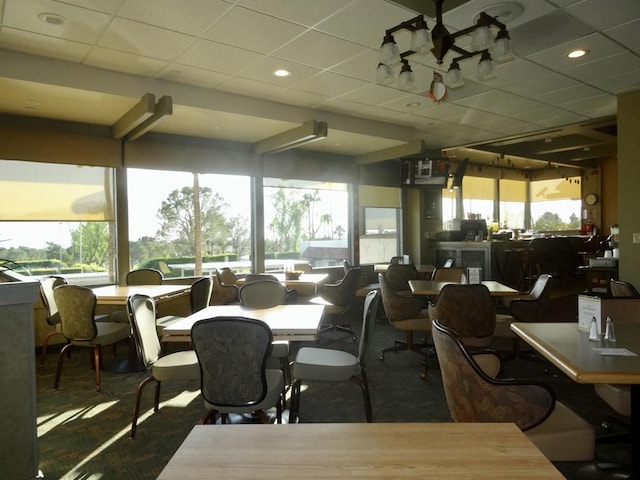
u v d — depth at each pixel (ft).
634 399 6.98
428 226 30.48
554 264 30.19
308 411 11.03
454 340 6.33
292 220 25.50
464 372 6.27
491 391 6.10
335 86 16.03
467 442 3.78
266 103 17.63
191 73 14.60
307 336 9.36
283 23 11.19
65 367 15.06
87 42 12.12
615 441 8.46
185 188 21.56
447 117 20.72
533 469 3.32
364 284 23.91
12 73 12.59
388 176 29.71
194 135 20.80
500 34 9.42
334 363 9.60
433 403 11.51
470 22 11.50
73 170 18.30
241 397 7.78
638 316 8.45
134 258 19.98
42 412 11.14
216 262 22.65
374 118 20.75
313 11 10.61
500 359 7.75
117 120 17.61
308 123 18.39
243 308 12.25
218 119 17.78
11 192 16.98
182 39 12.03
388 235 30.25
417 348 15.85
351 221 28.04
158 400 11.23
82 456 8.92
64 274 18.44
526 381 6.00
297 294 18.20
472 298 11.97
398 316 14.73
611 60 14.10
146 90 14.84
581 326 8.14
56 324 15.02
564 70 14.93
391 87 16.16
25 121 16.87
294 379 9.93
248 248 23.65
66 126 17.70
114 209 19.35
